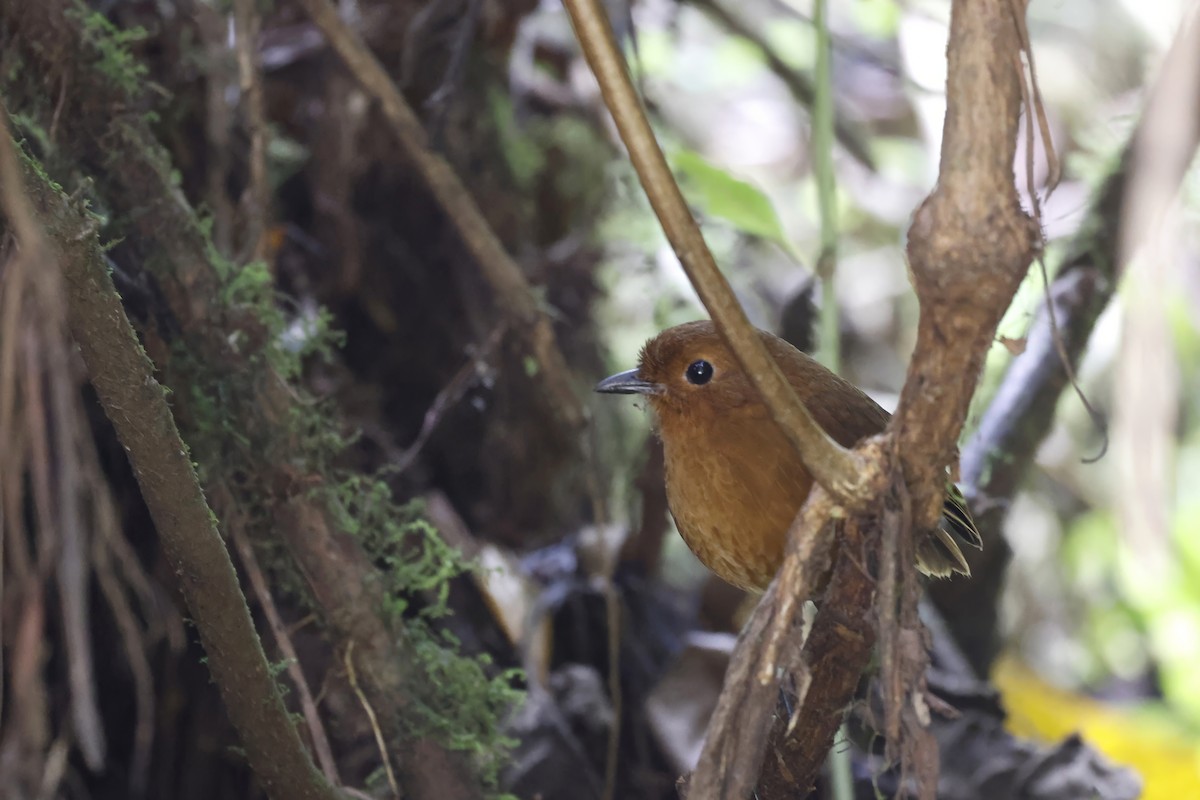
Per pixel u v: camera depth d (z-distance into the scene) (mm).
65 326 4699
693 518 6008
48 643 6176
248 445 5770
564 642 7766
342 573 5793
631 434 8758
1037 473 11281
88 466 5305
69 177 5664
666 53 10656
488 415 8289
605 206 8891
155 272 5754
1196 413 10844
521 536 8406
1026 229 3496
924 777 3900
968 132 3461
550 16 9305
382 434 7770
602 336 8945
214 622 4414
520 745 6695
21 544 4605
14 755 5246
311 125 8008
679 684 7188
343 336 6836
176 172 6113
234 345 5801
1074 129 10766
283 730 4695
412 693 5844
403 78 7480
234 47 6738
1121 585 11328
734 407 5809
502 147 8414
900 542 3877
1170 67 6488
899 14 11305
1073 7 11102
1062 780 6594
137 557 6551
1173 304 9906
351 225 7832
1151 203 6492
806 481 5633
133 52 6859
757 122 12531
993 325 3613
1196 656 10672
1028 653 11523
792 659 4020
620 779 7176
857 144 10242
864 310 11758
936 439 3820
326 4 6609
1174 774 9109
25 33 5598
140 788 6695
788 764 4645
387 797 5926
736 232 9195
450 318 8312
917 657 3932
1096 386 11133
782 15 11180
